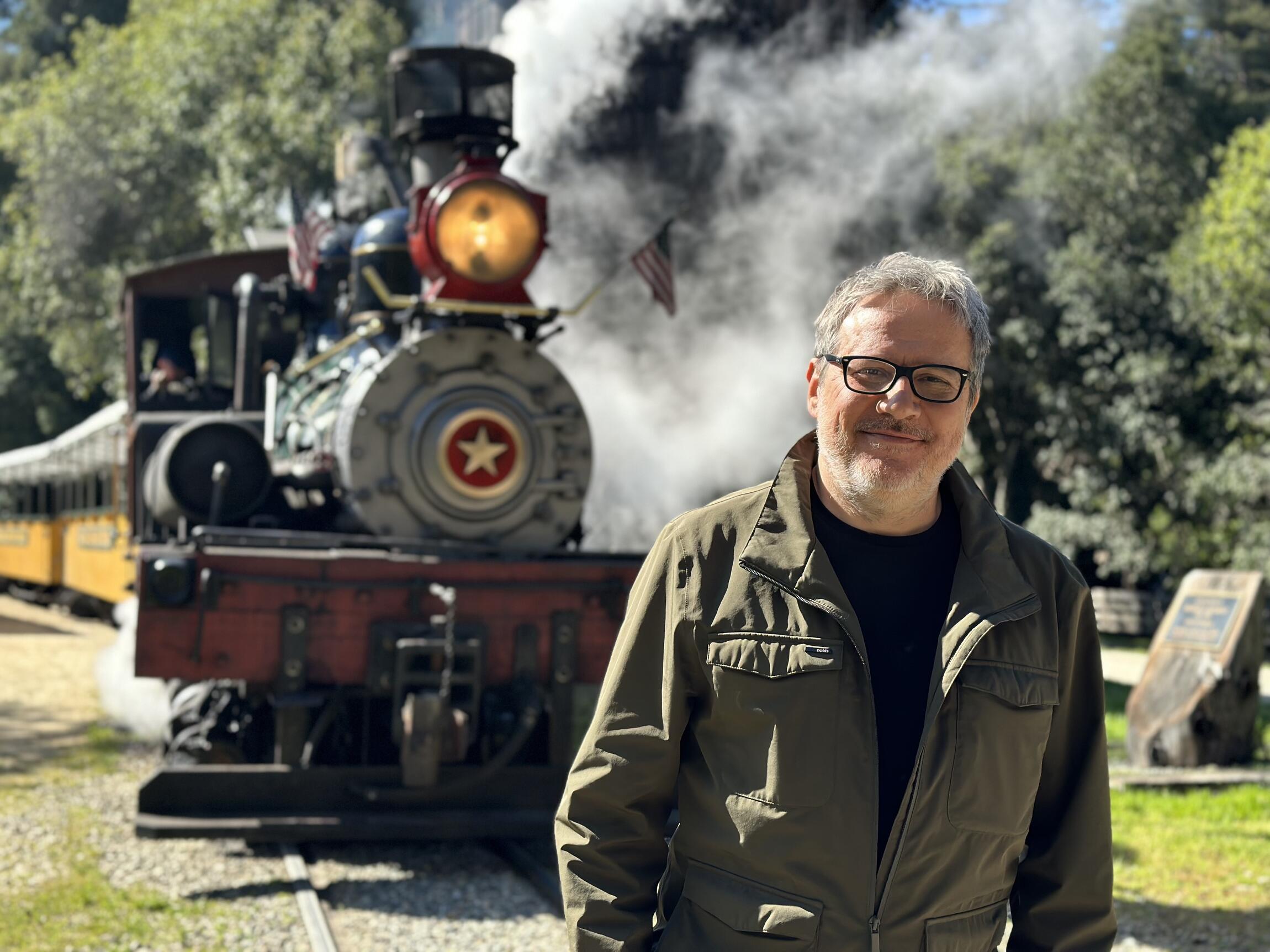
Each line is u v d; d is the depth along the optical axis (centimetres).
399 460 586
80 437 1625
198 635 533
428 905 488
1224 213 1659
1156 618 2019
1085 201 1905
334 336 737
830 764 185
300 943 437
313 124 2023
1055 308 1955
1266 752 836
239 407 741
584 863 199
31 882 504
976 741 186
